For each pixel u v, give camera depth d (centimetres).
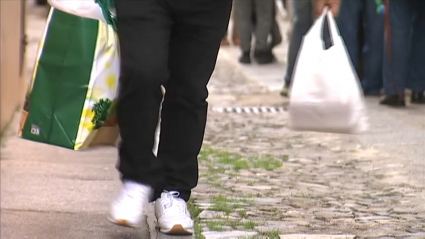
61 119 788
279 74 2420
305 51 874
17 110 1750
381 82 1911
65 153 1367
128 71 752
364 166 1256
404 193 1089
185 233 841
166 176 844
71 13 780
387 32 1741
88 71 780
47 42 789
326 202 1031
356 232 880
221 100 1947
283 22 4094
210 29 802
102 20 782
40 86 793
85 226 934
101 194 1091
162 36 763
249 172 1207
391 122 1591
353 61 1898
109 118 799
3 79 1512
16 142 1447
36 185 1137
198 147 844
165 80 775
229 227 890
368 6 1869
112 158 1334
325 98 865
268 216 948
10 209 1008
